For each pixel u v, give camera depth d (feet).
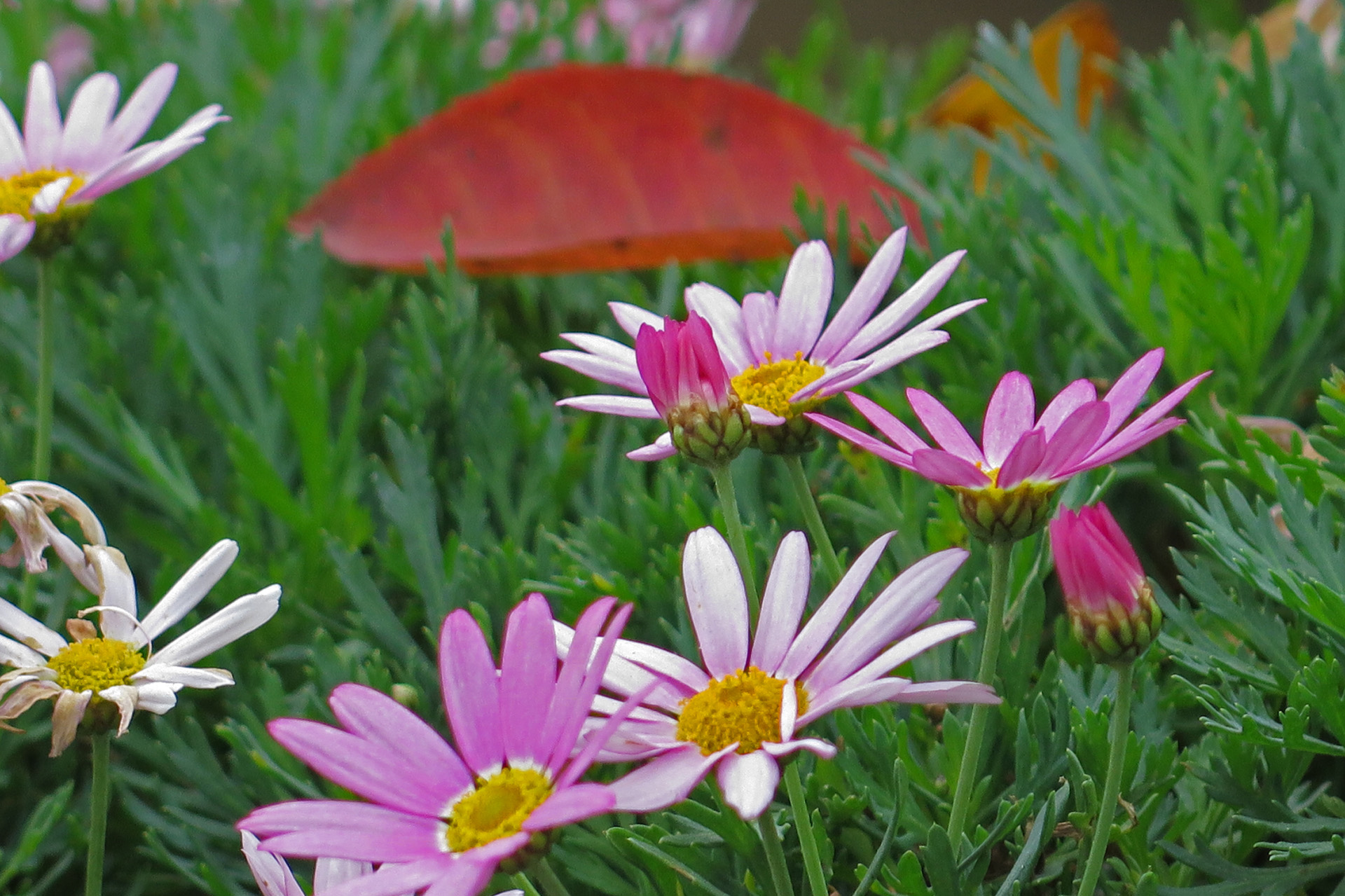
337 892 1.69
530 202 2.61
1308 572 1.98
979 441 2.22
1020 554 2.05
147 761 2.12
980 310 2.25
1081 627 1.80
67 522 2.22
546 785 1.72
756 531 2.10
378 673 2.06
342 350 2.44
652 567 2.08
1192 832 1.97
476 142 2.62
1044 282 2.36
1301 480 2.04
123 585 1.96
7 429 2.28
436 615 2.12
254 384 2.42
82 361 2.45
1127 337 2.30
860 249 2.48
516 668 1.74
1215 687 2.01
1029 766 1.94
